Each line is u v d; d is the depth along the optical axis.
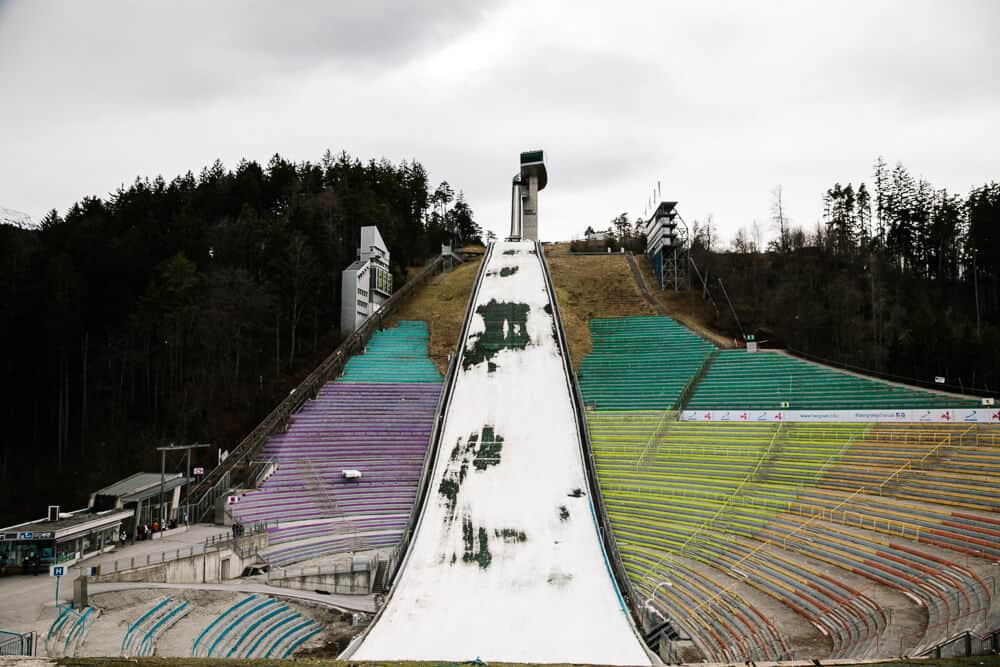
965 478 36.88
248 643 30.42
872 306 81.25
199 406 71.19
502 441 53.38
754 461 47.72
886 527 34.44
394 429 63.47
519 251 105.25
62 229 94.00
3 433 68.69
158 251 86.38
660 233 96.31
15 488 65.00
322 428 62.88
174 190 117.94
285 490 53.75
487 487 47.06
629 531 42.50
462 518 43.25
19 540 34.66
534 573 36.72
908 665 16.95
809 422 50.66
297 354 81.44
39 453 69.56
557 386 61.94
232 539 42.25
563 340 71.31
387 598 34.06
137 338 74.88
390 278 97.44
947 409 45.25
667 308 87.94
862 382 58.09
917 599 27.05
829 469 43.31
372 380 72.88
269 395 72.25
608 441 55.69
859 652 22.92
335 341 83.38
